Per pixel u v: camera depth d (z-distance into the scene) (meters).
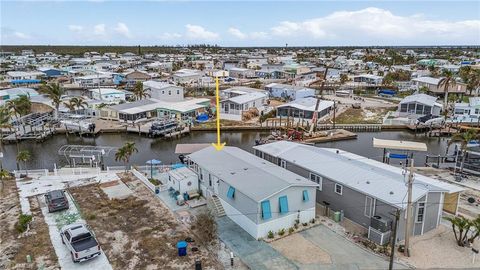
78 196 35.81
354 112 83.00
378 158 52.25
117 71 158.50
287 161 36.91
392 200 26.47
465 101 88.56
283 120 74.56
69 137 65.94
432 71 136.12
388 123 71.75
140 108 76.88
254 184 29.23
